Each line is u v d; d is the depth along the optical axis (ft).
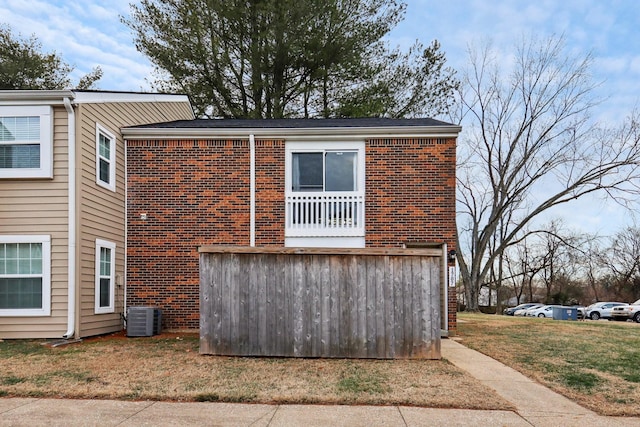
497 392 20.76
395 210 38.75
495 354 29.14
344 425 16.51
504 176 104.73
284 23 65.98
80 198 32.30
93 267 33.99
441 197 38.70
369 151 39.17
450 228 38.45
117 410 17.89
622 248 158.51
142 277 38.81
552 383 22.43
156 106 47.01
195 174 39.32
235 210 39.19
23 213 32.12
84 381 21.38
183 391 19.95
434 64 75.82
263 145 39.58
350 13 69.41
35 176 31.99
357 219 38.96
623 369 25.26
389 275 27.17
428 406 18.69
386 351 26.73
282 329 27.02
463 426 16.60
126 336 35.14
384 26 71.31
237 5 67.10
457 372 23.65
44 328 31.73
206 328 27.25
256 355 26.94
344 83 73.10
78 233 32.04
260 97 73.31
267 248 27.35
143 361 25.43
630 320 100.53
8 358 25.95
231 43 70.79
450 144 38.96
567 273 164.76
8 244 32.12
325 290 27.17
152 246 38.99
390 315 26.96
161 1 69.15
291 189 39.50
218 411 17.87
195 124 43.45
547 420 17.42
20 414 17.37
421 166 38.93
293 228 39.01
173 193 39.22
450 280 37.88
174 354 27.40
